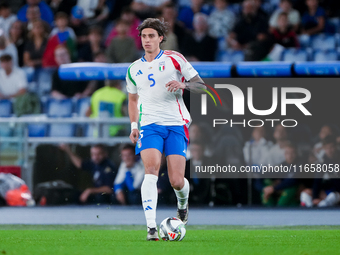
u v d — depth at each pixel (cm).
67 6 4747
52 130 3189
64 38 4584
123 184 3038
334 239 1541
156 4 4612
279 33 4331
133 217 2647
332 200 3038
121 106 3647
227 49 4447
